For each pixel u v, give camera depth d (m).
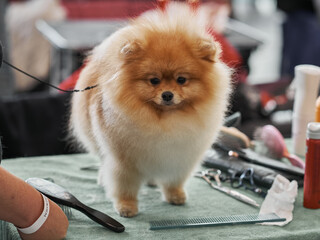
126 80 1.64
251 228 1.63
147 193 2.04
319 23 5.50
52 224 1.49
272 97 3.83
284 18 5.82
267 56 7.89
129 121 1.64
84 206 1.66
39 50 5.98
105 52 1.79
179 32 1.70
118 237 1.57
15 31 5.85
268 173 2.02
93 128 1.85
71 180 2.14
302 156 2.40
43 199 1.50
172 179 1.86
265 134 2.34
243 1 11.60
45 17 5.97
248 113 3.26
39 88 6.13
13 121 2.88
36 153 2.91
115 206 1.81
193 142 1.74
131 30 1.74
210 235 1.58
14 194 1.39
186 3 1.85
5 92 4.92
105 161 1.84
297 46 5.59
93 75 1.88
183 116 1.68
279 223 1.66
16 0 6.14
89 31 4.94
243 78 3.48
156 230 1.62
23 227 1.46
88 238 1.56
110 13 6.52
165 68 1.63
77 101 2.01
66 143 2.96
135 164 1.76
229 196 1.96
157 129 1.65
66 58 4.60
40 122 2.94
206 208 1.84
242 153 2.23
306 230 1.62
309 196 1.80
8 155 2.86
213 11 3.64
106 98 1.68
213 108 1.73
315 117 2.32
